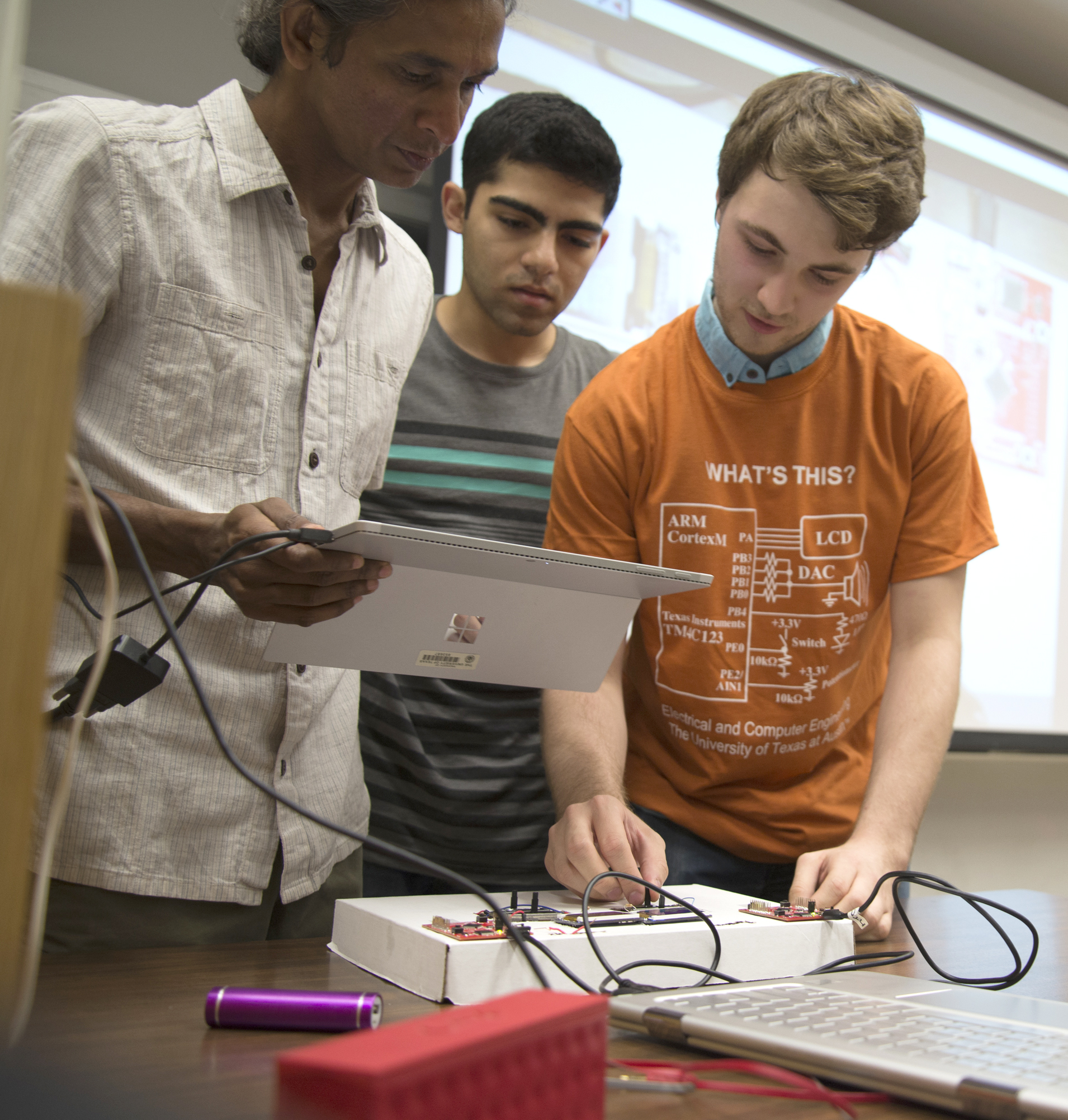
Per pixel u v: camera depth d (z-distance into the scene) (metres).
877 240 1.01
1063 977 0.75
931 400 1.14
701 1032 0.50
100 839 0.81
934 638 1.10
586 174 1.37
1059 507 2.86
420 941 0.61
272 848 0.89
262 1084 0.44
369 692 1.41
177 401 0.86
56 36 1.76
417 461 1.48
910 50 2.53
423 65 0.80
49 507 0.33
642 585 0.77
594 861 0.79
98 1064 0.25
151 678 0.57
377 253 1.02
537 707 1.44
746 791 1.15
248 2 0.92
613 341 2.12
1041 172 2.83
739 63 2.30
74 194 0.80
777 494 1.15
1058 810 2.74
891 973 0.74
